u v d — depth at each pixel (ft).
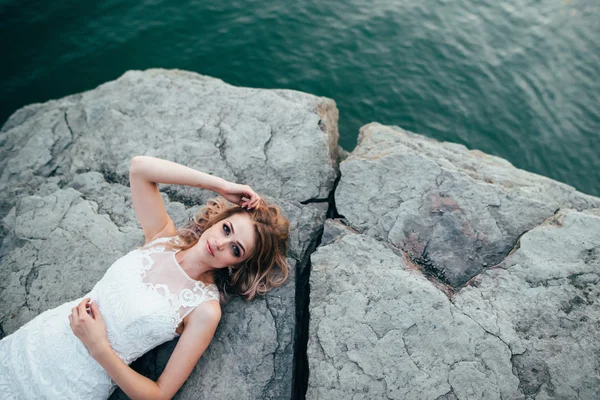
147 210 9.84
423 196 11.03
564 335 8.87
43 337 8.43
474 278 9.83
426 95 19.39
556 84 19.79
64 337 8.42
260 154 12.46
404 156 11.68
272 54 20.30
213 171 12.20
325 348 9.01
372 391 8.53
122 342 8.44
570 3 23.13
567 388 8.34
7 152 13.61
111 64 19.54
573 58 20.71
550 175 17.60
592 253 9.75
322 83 19.56
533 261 9.78
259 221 9.48
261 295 10.01
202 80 15.30
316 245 11.35
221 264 9.34
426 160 11.57
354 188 11.31
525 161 17.89
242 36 20.77
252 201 9.65
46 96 18.49
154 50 20.11
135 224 11.48
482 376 8.52
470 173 11.96
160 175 9.61
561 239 9.98
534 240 10.03
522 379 8.45
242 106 13.58
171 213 11.50
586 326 8.95
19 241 11.08
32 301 10.18
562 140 18.26
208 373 9.09
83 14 20.93
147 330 8.50
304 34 21.03
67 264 10.66
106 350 8.07
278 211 10.08
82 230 11.19
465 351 8.78
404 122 18.72
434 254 10.38
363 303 9.46
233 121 13.21
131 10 21.30
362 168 11.57
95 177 12.41
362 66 20.12
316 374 8.77
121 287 8.73
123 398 9.05
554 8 22.91
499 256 10.26
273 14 21.65
